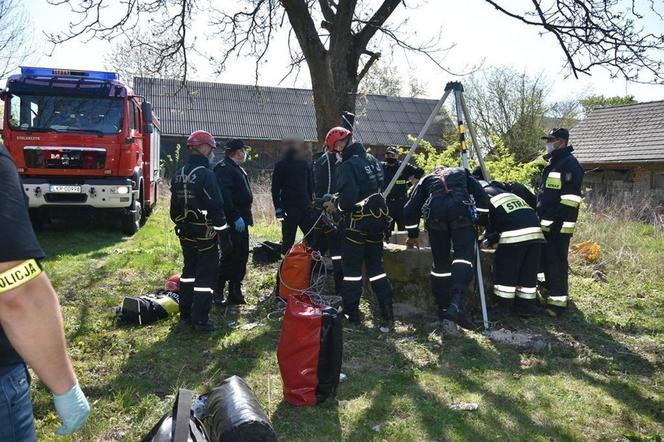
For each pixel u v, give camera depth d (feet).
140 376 14.99
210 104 99.25
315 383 13.55
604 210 41.98
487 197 19.54
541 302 22.35
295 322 13.56
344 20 29.12
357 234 19.15
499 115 97.86
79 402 6.06
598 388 15.12
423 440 12.20
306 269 20.59
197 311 18.25
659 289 25.07
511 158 35.06
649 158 75.10
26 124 35.32
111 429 12.29
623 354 17.78
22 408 6.01
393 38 33.04
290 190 24.16
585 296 23.62
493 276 21.89
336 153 20.48
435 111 22.11
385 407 13.55
